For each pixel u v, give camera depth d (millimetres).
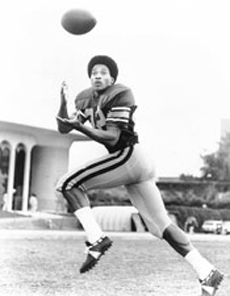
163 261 13406
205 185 58562
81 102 6273
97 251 5988
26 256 13930
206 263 6371
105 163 6074
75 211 6105
